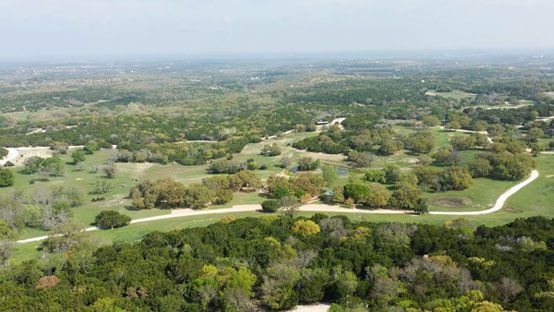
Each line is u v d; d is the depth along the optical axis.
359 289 58.50
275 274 60.19
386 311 51.03
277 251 68.38
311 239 75.19
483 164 130.88
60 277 64.38
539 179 128.25
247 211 106.94
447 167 134.38
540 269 62.00
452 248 71.12
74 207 114.62
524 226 81.88
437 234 77.00
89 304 56.31
